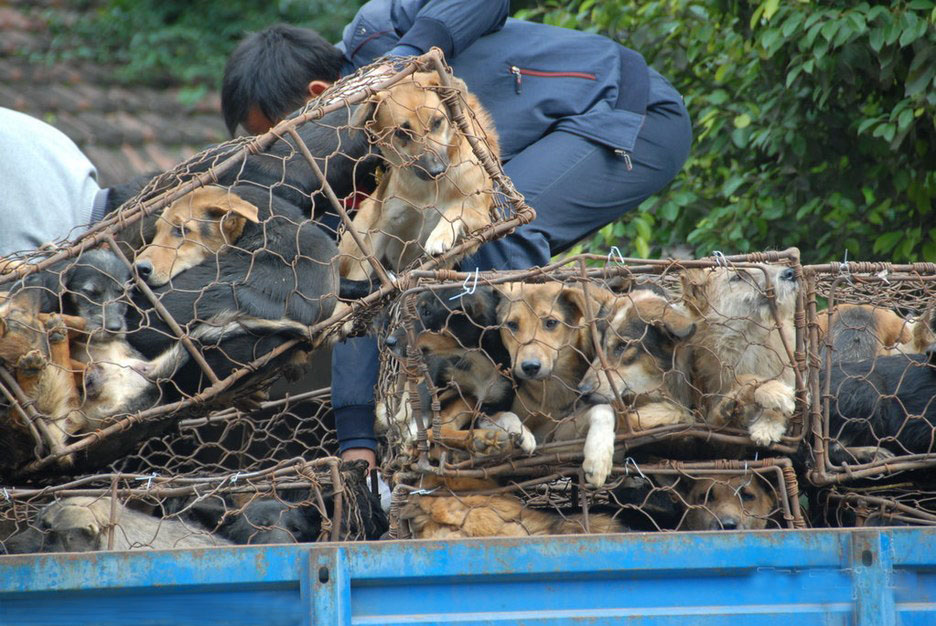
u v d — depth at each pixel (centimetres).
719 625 482
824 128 1104
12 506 591
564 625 479
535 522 638
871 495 653
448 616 477
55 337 598
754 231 1135
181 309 629
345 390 800
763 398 614
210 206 652
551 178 823
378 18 885
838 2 1020
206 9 2384
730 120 1187
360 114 700
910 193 1080
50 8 2411
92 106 1966
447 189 743
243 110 888
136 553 468
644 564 482
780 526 650
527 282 620
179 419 638
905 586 488
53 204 755
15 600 469
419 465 614
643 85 891
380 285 700
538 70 855
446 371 666
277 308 632
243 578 468
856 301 772
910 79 988
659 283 736
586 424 633
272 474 620
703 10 1202
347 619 466
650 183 891
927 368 679
